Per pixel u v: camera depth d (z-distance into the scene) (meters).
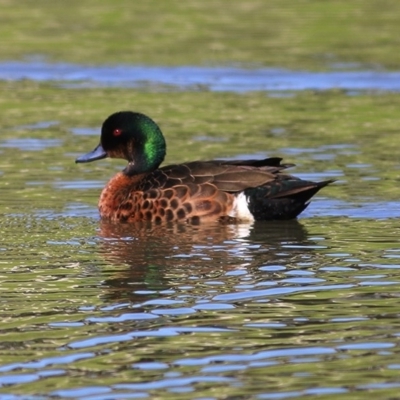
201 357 15.95
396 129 36.75
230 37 51.94
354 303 18.58
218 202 25.50
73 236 24.20
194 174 25.94
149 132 27.92
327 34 52.53
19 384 15.01
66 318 17.98
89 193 28.72
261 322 17.58
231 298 19.05
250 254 22.36
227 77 46.09
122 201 26.17
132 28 53.81
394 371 15.21
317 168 31.06
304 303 18.64
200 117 39.09
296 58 48.50
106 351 16.28
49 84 45.56
